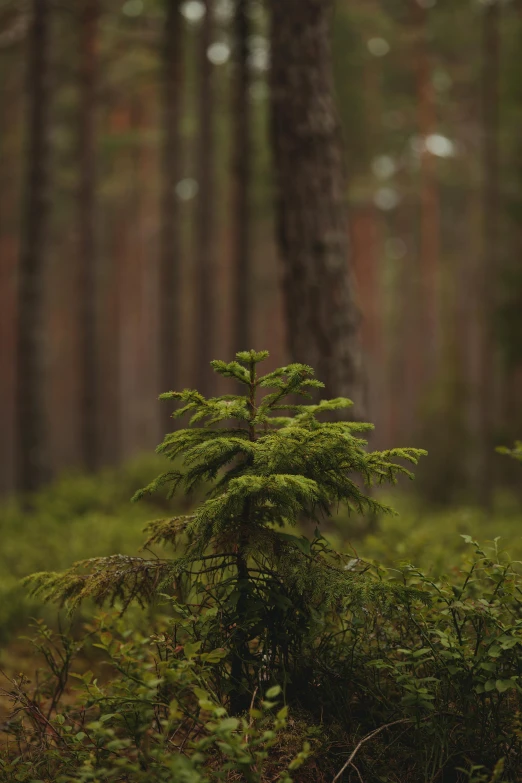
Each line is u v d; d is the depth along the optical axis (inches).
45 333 499.8
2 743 133.6
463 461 750.5
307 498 113.8
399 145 1256.2
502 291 774.5
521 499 655.8
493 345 820.0
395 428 1429.6
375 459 114.4
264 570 114.4
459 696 109.6
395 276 1630.2
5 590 211.8
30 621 201.2
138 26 762.2
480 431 810.2
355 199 1071.0
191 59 976.3
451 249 1493.6
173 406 684.1
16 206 1252.5
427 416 791.7
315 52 264.7
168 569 116.8
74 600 113.2
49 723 120.3
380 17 909.8
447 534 232.4
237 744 88.7
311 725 112.7
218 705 105.5
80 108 746.8
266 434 117.2
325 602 108.8
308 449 111.1
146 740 98.2
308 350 259.0
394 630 122.5
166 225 703.1
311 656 116.1
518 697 113.6
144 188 1138.7
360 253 1248.2
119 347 1314.0
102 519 320.5
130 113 1134.4
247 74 604.7
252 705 108.0
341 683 116.3
